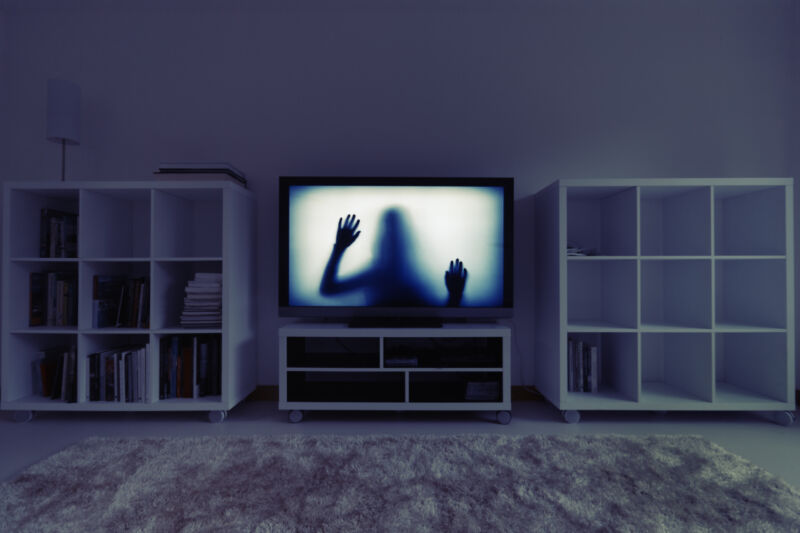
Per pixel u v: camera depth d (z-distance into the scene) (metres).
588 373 2.28
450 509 1.27
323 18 2.58
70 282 2.27
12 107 2.56
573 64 2.57
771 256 2.07
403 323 2.29
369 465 1.57
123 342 2.44
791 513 1.25
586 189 2.21
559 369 2.13
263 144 2.58
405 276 2.31
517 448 1.73
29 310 2.22
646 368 2.53
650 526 1.18
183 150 2.58
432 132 2.58
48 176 2.57
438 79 2.58
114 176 2.56
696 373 2.21
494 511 1.26
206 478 1.47
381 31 2.58
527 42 2.58
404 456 1.65
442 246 2.31
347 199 2.32
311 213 2.32
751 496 1.35
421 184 2.31
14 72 2.57
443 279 2.31
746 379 2.33
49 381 2.23
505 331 2.12
